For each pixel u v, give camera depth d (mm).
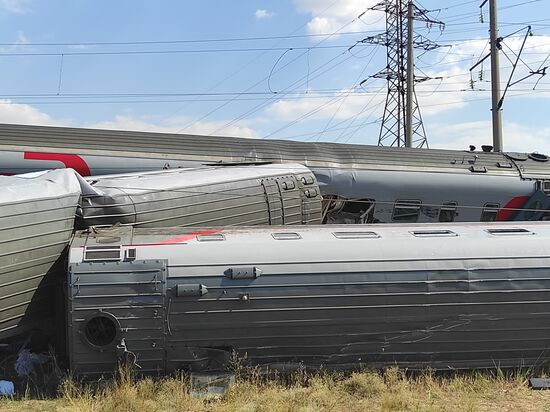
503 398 8031
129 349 8000
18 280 8266
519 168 18109
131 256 8234
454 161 17734
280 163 14891
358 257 8688
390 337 8641
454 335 8773
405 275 8664
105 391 7762
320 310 8430
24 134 13703
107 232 9211
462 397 7980
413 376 8781
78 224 9633
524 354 9000
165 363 8156
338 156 16641
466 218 17344
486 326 8820
